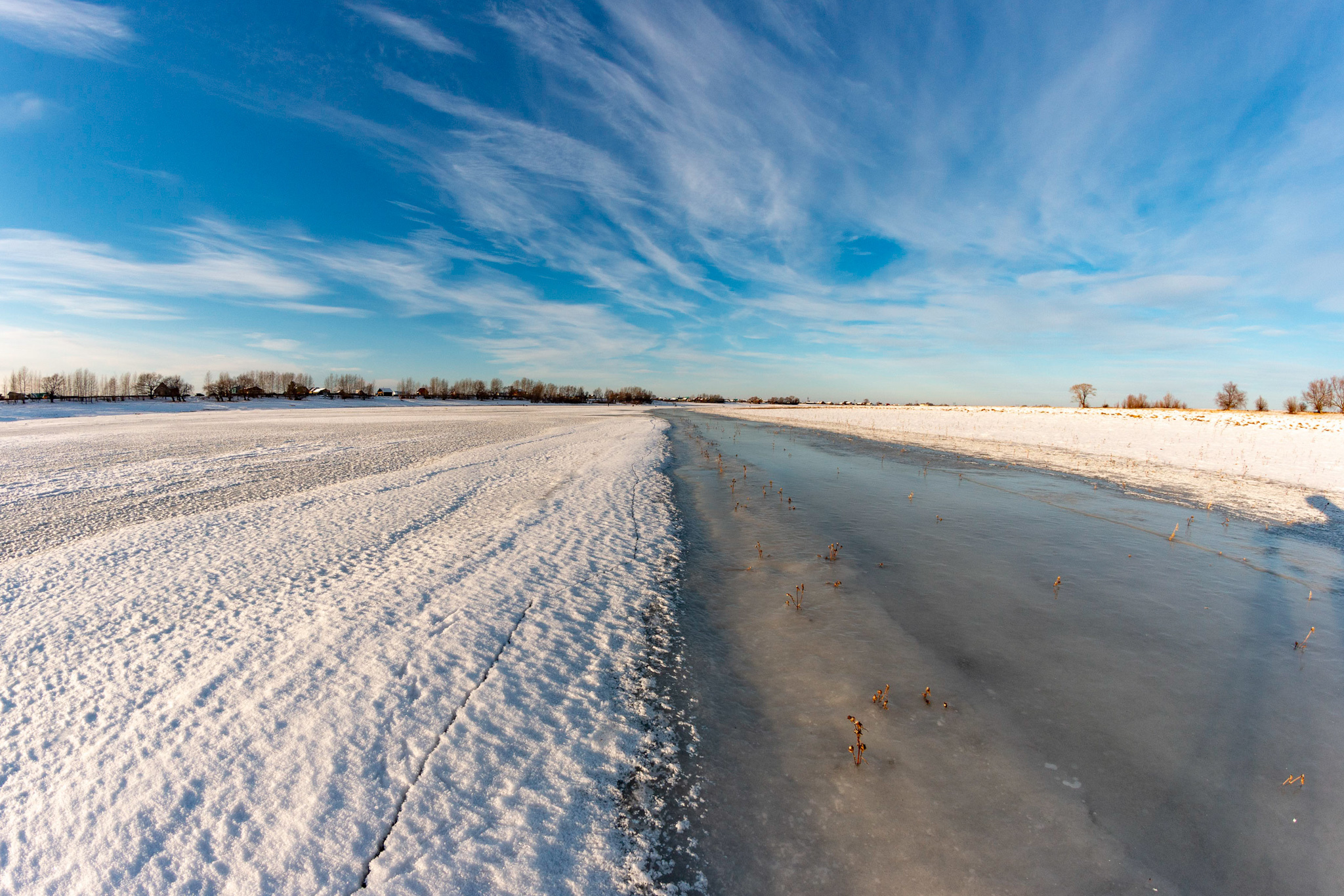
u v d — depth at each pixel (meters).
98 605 5.55
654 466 16.36
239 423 36.97
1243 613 5.80
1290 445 19.23
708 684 4.45
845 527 9.42
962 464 17.34
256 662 4.41
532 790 3.21
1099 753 3.54
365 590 5.99
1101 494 12.28
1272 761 3.46
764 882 2.66
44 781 3.13
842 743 3.70
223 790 3.08
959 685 4.39
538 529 8.84
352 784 3.15
